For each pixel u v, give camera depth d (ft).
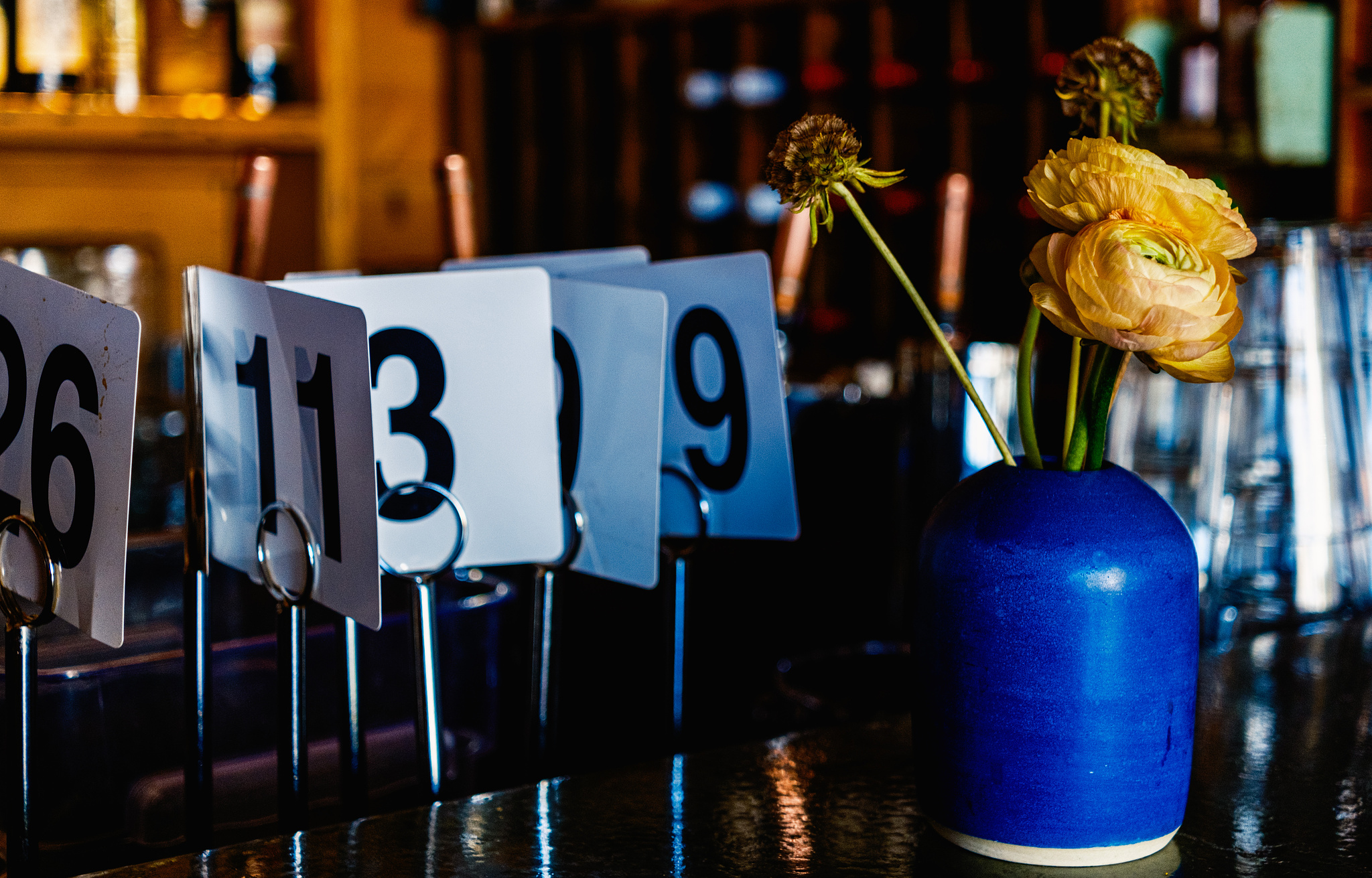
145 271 6.57
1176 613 2.26
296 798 2.57
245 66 6.03
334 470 2.45
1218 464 3.69
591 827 2.37
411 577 2.64
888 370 6.22
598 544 2.80
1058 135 8.83
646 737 3.44
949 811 2.31
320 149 6.03
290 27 6.08
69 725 2.69
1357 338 3.68
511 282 2.68
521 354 2.69
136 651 2.94
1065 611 2.23
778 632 3.86
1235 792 2.46
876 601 4.15
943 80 9.30
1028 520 2.25
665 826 2.37
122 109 5.67
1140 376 4.27
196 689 2.58
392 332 2.64
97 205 6.47
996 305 9.20
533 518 2.71
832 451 4.57
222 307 2.63
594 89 11.35
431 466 2.66
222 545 2.71
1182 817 2.31
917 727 2.34
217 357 2.66
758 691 3.57
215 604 3.21
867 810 2.42
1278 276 3.62
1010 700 2.24
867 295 9.81
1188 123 6.81
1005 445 2.33
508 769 3.34
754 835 2.35
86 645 2.91
